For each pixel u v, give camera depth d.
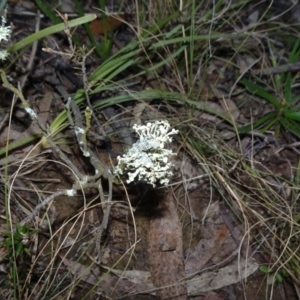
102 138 0.42
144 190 0.43
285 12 0.56
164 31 0.51
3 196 0.40
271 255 0.42
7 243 0.34
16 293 0.36
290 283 0.41
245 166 0.45
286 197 0.45
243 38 0.56
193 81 0.50
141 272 0.39
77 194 0.42
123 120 0.47
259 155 0.49
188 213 0.43
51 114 0.46
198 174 0.45
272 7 0.62
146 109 0.48
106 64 0.45
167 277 0.40
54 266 0.38
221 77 0.54
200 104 0.47
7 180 0.40
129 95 0.46
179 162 0.46
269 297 0.40
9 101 0.46
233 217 0.44
